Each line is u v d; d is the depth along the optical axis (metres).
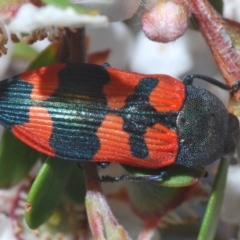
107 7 0.08
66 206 0.09
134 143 0.09
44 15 0.07
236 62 0.08
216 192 0.08
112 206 0.09
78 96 0.09
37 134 0.09
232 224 0.09
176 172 0.08
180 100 0.09
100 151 0.09
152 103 0.09
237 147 0.09
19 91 0.09
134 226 0.09
